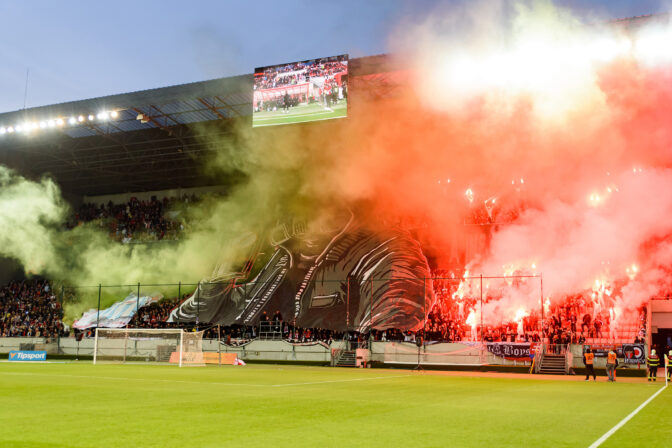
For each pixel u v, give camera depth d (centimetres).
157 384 2289
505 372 3906
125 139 5872
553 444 1027
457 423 1275
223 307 5416
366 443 1012
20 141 5953
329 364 4566
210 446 961
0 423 1192
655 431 1205
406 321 4712
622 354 3869
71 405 1527
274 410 1466
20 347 5381
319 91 4522
